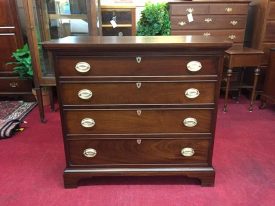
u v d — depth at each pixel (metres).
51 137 2.14
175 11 2.72
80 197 1.43
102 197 1.43
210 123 1.42
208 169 1.48
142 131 1.43
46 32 2.44
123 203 1.38
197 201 1.40
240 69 2.95
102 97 1.36
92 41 1.32
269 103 2.71
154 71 1.31
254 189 1.49
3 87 2.95
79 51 1.26
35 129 2.29
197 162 1.50
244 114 2.62
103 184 1.54
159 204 1.38
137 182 1.55
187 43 1.23
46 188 1.51
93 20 2.41
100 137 1.44
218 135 2.16
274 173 1.64
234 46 2.80
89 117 1.40
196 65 1.30
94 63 1.29
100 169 1.49
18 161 1.79
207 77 1.33
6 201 1.40
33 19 2.15
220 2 2.70
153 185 1.53
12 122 2.26
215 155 1.85
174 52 1.28
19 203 1.39
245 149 1.93
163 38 1.46
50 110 2.74
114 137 1.44
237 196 1.43
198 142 1.46
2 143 2.05
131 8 2.78
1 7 2.70
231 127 2.31
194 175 1.49
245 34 3.09
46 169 1.70
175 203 1.38
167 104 1.38
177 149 1.47
